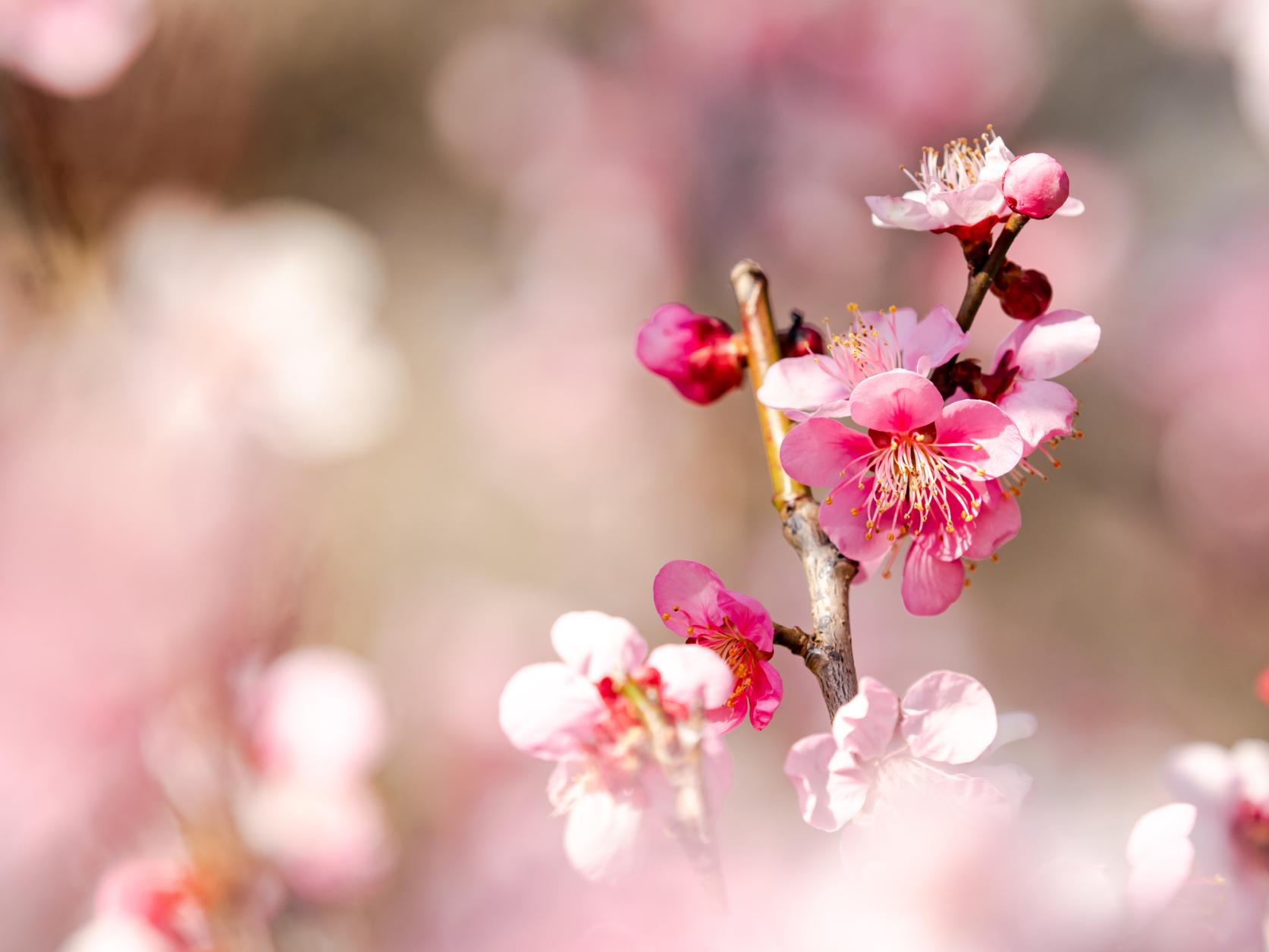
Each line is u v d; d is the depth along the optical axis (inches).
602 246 58.6
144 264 37.4
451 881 26.0
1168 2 60.6
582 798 22.0
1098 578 50.0
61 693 25.6
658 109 59.9
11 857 25.3
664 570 22.5
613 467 53.1
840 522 22.6
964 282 56.1
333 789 25.7
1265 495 50.9
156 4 40.1
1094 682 44.7
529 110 61.2
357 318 41.2
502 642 42.3
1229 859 23.0
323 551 32.0
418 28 62.3
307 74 59.2
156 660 25.9
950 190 22.9
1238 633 47.6
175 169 40.0
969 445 22.4
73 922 25.3
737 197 58.5
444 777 31.2
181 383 35.6
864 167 58.6
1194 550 50.8
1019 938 22.0
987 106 59.8
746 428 53.2
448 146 61.6
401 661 39.9
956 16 59.8
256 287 39.3
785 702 36.4
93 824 25.4
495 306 58.4
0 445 28.5
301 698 26.1
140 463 28.9
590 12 63.1
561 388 55.1
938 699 22.1
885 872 22.0
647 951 22.7
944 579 22.6
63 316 32.7
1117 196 60.0
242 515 29.0
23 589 26.1
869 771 22.1
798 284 57.7
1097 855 22.5
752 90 59.3
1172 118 61.7
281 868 25.3
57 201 33.8
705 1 59.8
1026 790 22.2
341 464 49.6
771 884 23.0
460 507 51.5
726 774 21.9
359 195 59.7
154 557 26.6
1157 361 55.6
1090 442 53.9
